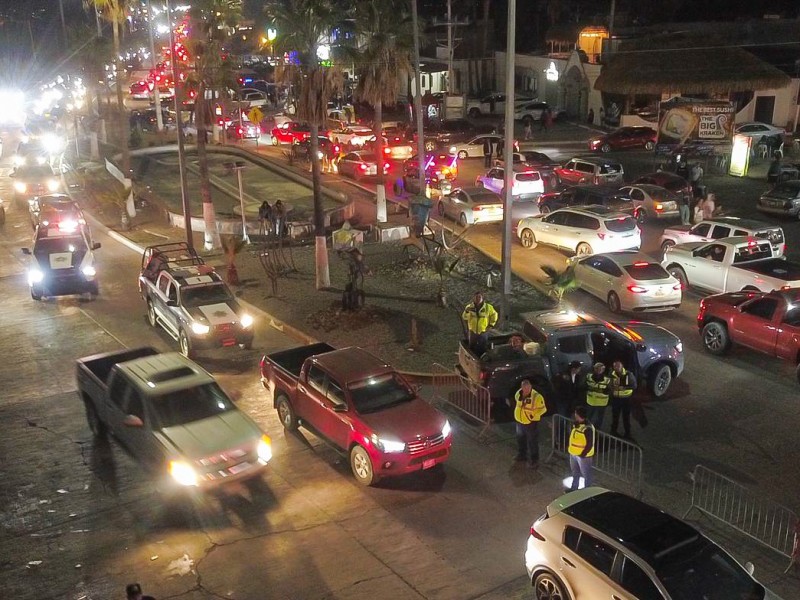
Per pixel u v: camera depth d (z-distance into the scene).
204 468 12.34
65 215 26.66
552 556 9.57
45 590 10.51
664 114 42.25
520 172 34.50
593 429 11.95
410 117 55.72
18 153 42.88
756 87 42.03
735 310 17.67
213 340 18.89
